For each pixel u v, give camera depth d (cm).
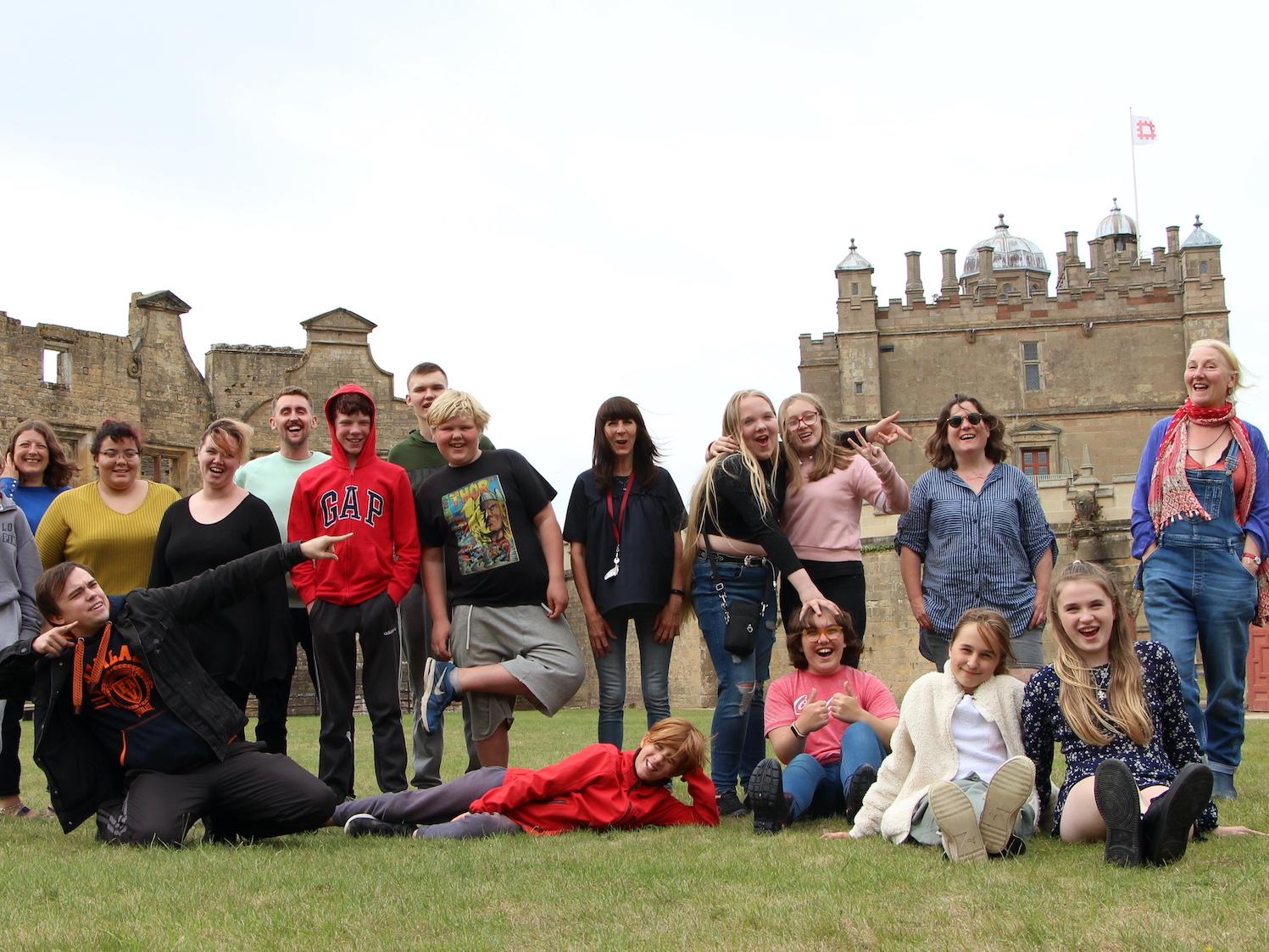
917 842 806
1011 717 850
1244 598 1062
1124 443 6000
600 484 1098
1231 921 586
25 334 4175
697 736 940
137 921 635
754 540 1038
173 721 893
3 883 736
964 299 6106
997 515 1093
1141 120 7375
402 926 623
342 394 1070
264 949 581
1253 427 1084
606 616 1090
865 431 1107
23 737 2139
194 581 908
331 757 1047
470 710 1064
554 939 589
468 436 1090
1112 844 721
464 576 1071
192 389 4556
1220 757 1062
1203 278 6006
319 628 1048
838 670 999
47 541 1127
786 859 769
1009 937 572
